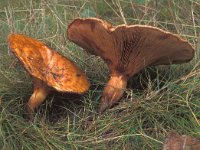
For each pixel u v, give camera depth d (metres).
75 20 0.51
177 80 0.55
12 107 0.55
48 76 0.52
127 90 0.55
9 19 0.71
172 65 0.60
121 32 0.48
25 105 0.54
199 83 0.56
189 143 0.47
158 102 0.53
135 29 0.47
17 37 0.53
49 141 0.50
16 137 0.51
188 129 0.52
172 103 0.54
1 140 0.50
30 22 0.70
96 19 0.49
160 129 0.52
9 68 0.61
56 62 0.54
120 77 0.54
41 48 0.55
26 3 0.79
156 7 0.75
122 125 0.52
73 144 0.50
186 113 0.53
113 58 0.53
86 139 0.51
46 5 0.75
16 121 0.52
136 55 0.52
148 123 0.53
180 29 0.69
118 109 0.54
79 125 0.53
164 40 0.49
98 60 0.62
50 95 0.56
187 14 0.73
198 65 0.60
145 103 0.53
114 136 0.52
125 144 0.51
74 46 0.66
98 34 0.51
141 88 0.58
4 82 0.57
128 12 0.77
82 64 0.62
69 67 0.55
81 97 0.56
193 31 0.69
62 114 0.55
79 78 0.54
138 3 0.77
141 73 0.57
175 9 0.73
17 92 0.56
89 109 0.55
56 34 0.68
